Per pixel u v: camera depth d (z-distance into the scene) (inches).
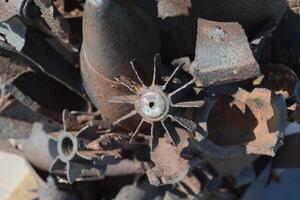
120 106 27.2
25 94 30.6
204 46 24.6
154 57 25.8
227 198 35.5
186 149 26.1
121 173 33.9
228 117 26.6
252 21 27.2
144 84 25.6
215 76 24.6
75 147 27.7
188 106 24.9
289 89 26.9
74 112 29.7
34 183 43.6
